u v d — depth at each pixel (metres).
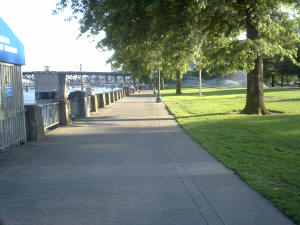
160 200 4.56
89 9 15.67
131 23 13.26
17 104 8.78
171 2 11.78
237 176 5.67
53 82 81.19
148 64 18.58
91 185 5.27
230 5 13.88
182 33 12.82
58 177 5.74
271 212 4.07
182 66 17.80
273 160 6.64
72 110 15.94
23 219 3.99
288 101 22.98
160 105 24.41
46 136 10.34
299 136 9.37
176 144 8.80
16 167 6.49
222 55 14.68
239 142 8.73
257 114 15.46
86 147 8.50
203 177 5.64
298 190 4.78
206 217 3.96
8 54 8.10
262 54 15.38
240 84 83.94
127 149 8.18
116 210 4.23
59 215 4.09
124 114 17.62
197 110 18.75
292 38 15.73
